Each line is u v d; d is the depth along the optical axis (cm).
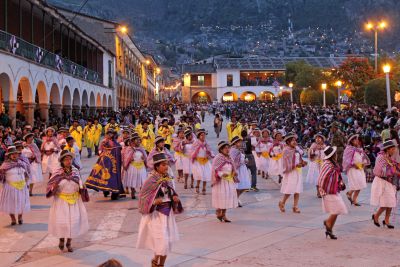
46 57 2903
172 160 1251
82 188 872
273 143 1596
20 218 1092
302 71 6303
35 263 820
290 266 754
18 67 2384
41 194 1469
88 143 2417
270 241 902
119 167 1358
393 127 1566
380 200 970
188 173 1532
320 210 1173
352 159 1187
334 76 5019
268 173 1631
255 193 1443
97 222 1096
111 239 955
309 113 3180
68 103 3453
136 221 1100
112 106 5131
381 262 762
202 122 4953
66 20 3203
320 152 1338
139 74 7738
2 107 2741
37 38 3425
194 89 9325
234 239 924
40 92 2855
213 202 1067
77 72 3659
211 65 9488
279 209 1196
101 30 5350
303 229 986
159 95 12081
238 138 1215
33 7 2988
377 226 995
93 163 2183
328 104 4831
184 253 841
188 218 1118
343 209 892
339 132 1477
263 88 9031
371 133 1705
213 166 1062
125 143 1379
